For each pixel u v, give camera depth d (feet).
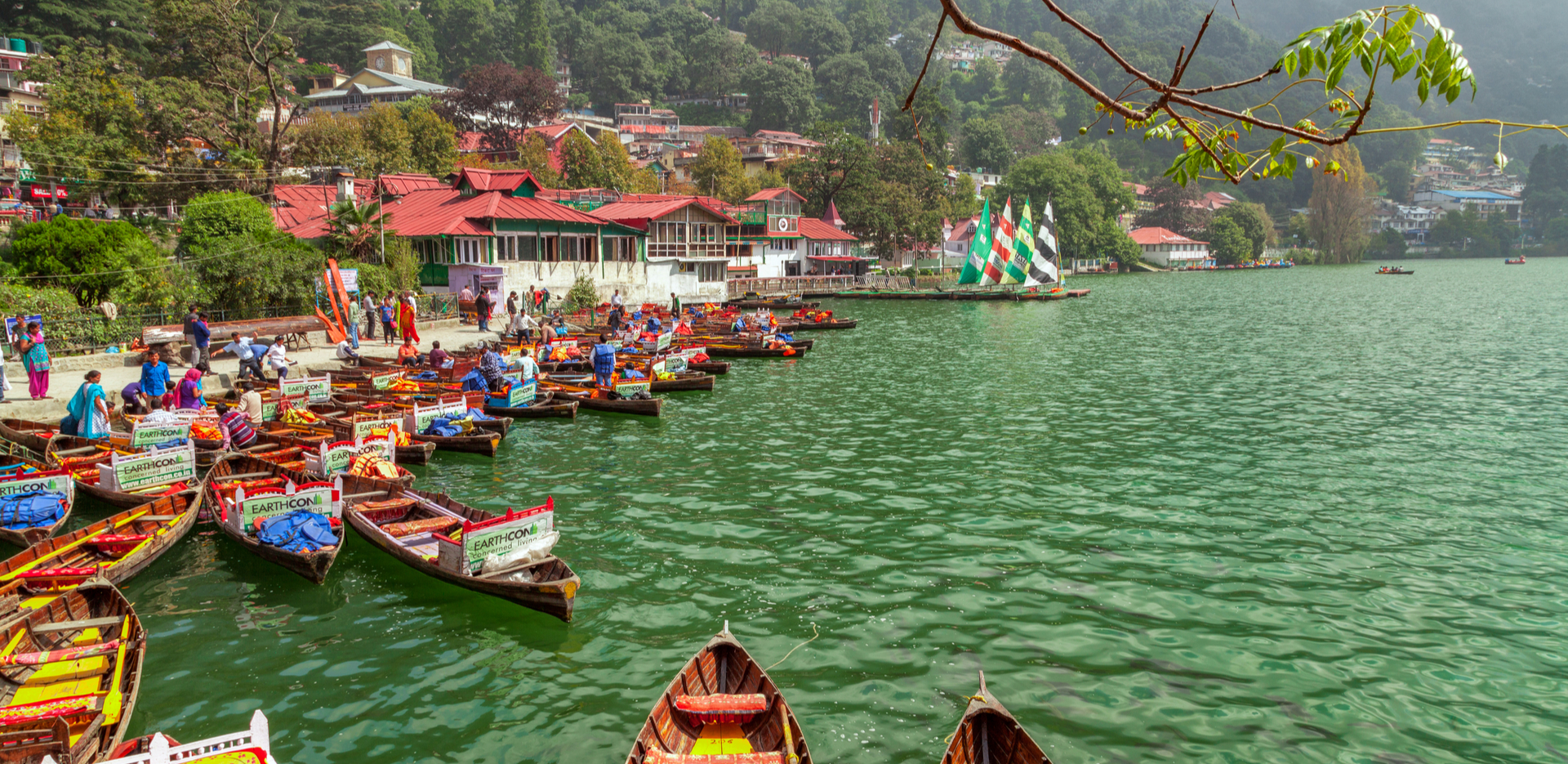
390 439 60.80
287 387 78.84
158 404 70.74
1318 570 45.96
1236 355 130.82
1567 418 83.35
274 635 38.52
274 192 192.34
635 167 360.48
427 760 29.84
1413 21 10.60
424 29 504.02
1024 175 435.12
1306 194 650.84
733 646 32.89
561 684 34.71
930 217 333.83
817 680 34.94
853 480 62.64
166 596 42.14
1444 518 54.19
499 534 41.70
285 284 120.16
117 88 181.16
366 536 47.09
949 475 63.93
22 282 98.99
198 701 33.24
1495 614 40.91
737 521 53.72
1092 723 31.99
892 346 144.66
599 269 192.44
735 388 103.24
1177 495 58.90
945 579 44.73
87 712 28.58
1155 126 13.46
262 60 207.31
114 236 110.22
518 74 356.79
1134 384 104.73
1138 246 474.90
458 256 166.09
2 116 203.31
